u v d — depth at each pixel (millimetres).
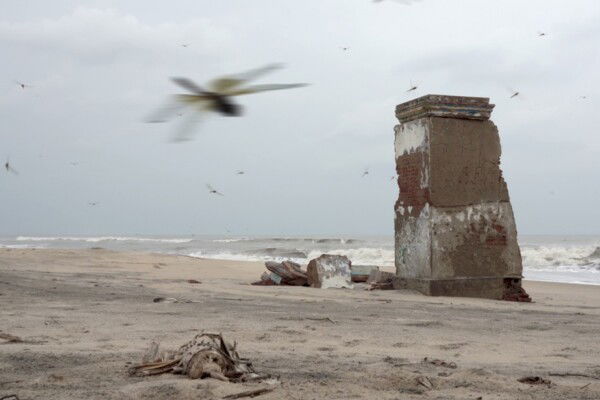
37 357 5422
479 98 14109
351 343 6816
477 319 9391
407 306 11094
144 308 9359
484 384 4832
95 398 4109
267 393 4375
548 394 4586
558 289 18188
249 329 7480
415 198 14250
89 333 6918
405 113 14562
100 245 79250
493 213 14148
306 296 12578
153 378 4730
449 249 13734
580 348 6898
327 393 4434
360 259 40969
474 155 14133
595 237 126250
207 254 52844
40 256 22922
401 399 4320
